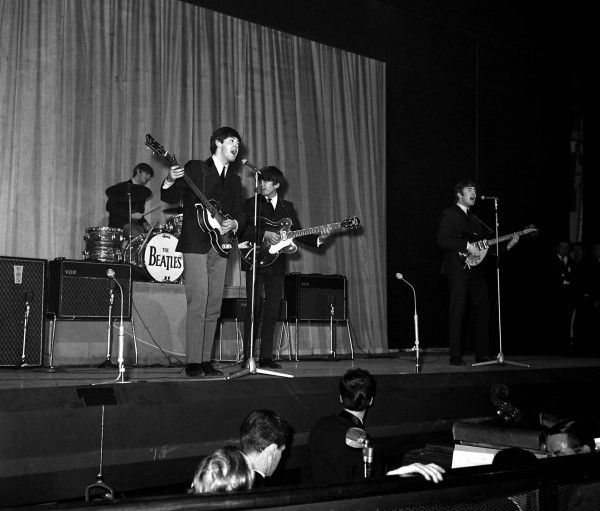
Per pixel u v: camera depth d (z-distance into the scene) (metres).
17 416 2.93
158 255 5.48
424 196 8.11
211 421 3.47
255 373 4.02
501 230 7.84
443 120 8.27
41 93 5.88
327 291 6.34
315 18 7.46
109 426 3.16
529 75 8.28
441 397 4.42
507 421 2.87
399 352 7.63
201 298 4.09
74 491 3.02
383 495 1.29
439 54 8.24
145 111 6.37
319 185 7.41
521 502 1.45
